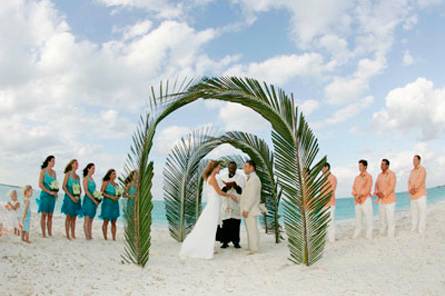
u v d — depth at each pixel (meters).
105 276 6.41
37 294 5.21
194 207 11.76
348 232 12.16
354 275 6.77
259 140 11.29
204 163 11.95
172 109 7.61
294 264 7.70
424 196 10.05
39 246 8.10
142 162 7.51
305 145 7.55
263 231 13.70
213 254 8.87
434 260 7.61
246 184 9.41
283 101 7.48
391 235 9.93
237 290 6.01
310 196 7.52
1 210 10.78
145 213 7.46
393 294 5.71
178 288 6.03
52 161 9.49
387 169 10.14
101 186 10.37
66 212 9.52
